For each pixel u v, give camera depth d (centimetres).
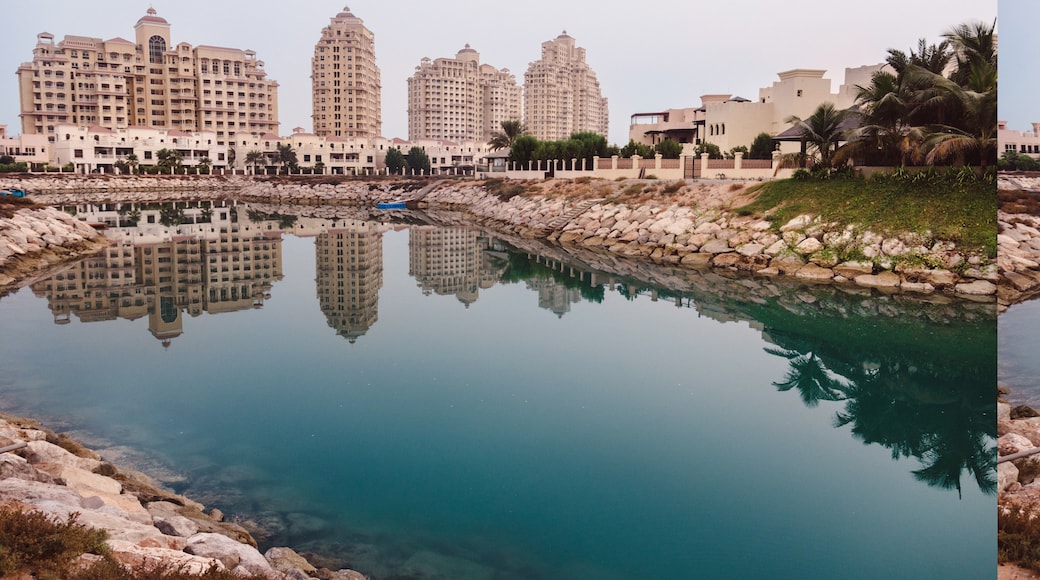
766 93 8494
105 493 1323
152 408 2045
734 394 2178
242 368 2472
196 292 3941
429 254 5531
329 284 4259
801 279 4006
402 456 1712
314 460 1688
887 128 4441
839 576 1185
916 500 1485
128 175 14762
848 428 1895
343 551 1281
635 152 7562
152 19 17588
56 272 4444
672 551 1285
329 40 18788
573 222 6228
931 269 3678
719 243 4684
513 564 1245
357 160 17488
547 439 1825
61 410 2014
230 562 1068
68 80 16612
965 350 2583
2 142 15250
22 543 880
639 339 2842
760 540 1335
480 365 2512
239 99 18212
